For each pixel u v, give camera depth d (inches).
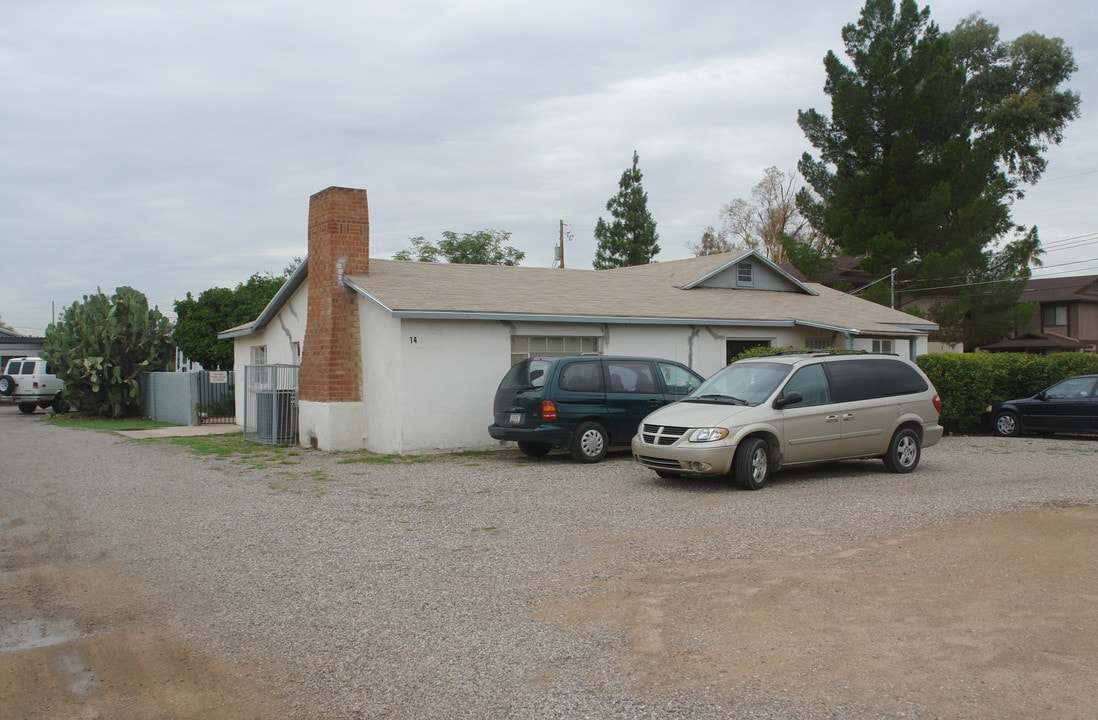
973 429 743.7
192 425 912.3
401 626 224.4
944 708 165.9
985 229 1295.5
